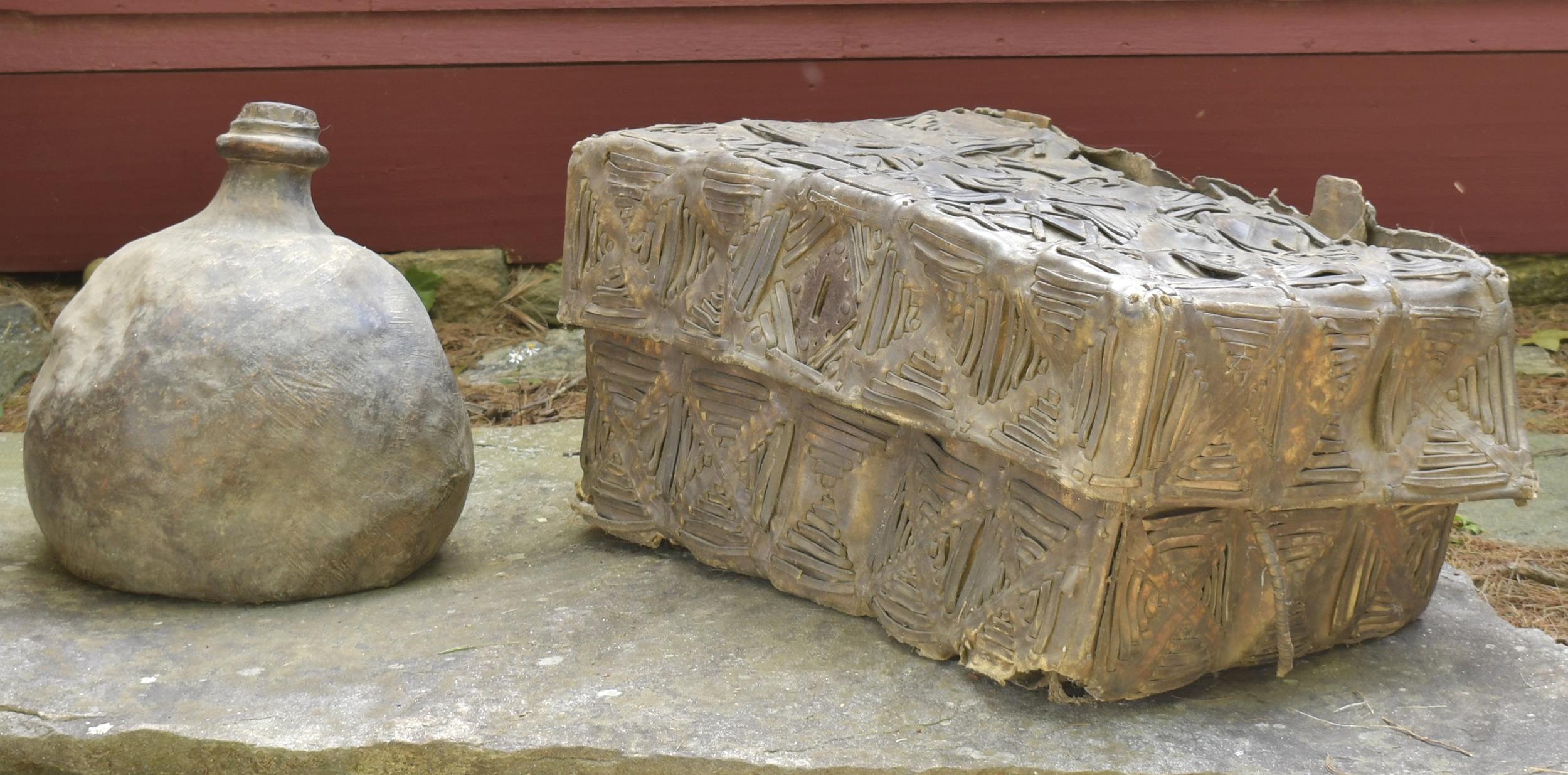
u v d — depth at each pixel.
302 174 3.10
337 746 2.39
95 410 2.85
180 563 2.90
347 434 2.91
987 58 5.18
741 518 3.12
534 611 2.96
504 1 5.10
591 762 2.39
